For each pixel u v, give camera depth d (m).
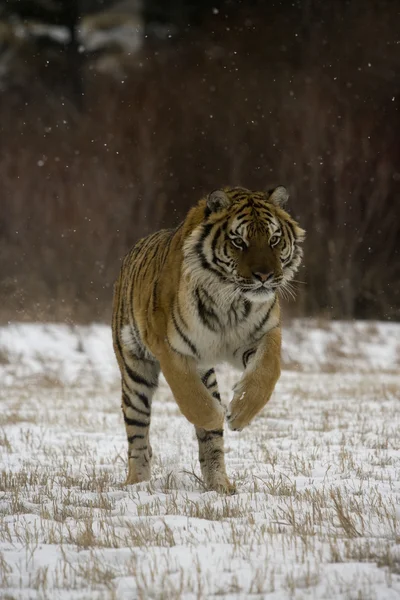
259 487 11.53
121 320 12.57
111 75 52.97
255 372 10.64
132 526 9.22
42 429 17.55
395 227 44.97
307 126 45.78
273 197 11.39
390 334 36.00
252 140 47.72
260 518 9.71
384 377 26.30
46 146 47.91
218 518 9.84
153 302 11.33
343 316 41.97
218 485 11.41
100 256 41.75
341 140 45.75
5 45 54.84
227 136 48.28
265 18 51.59
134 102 49.72
